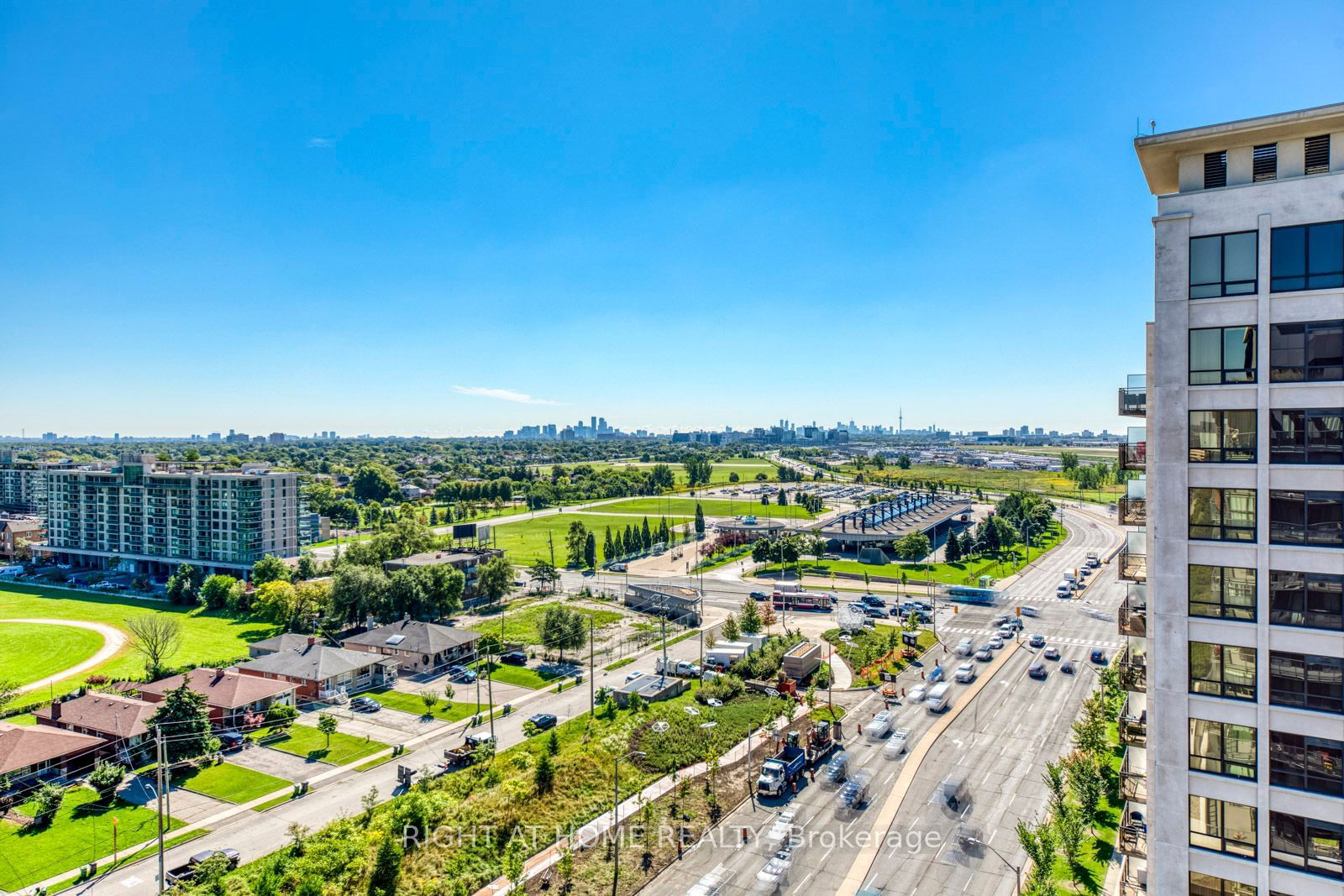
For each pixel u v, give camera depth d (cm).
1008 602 14100
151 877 5503
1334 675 2759
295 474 19450
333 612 12912
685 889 5119
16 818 6356
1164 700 3039
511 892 5009
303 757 7675
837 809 6209
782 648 10556
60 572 17850
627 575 17912
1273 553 2850
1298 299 2823
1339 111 2750
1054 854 4969
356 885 5131
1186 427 2986
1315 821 2773
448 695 9362
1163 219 3003
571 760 7038
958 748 7406
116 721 7700
